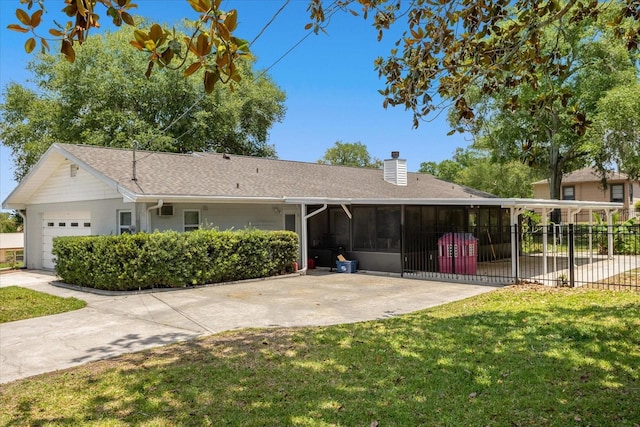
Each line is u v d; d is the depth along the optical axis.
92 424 4.05
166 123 28.70
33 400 4.63
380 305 9.52
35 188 17.53
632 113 19.56
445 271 14.80
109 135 27.03
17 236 26.23
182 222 13.64
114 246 11.33
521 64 5.47
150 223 12.74
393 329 7.05
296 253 15.04
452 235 14.67
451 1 4.99
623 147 20.56
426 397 4.40
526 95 17.23
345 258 16.47
